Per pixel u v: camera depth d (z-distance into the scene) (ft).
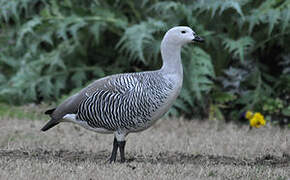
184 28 48.88
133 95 46.70
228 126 72.18
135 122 47.37
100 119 47.75
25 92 90.02
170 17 82.23
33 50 88.63
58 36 82.38
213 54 85.87
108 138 62.13
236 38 85.51
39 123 70.23
